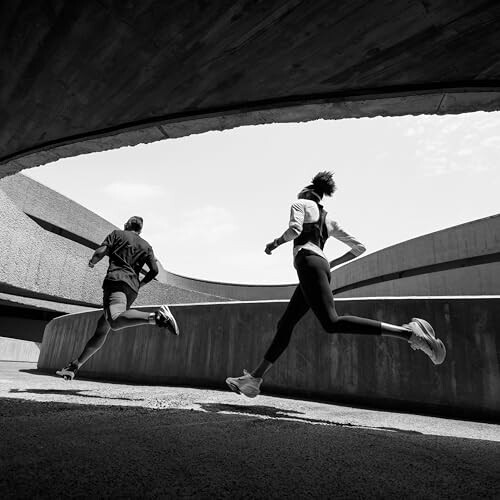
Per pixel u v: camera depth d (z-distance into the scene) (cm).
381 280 1970
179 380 446
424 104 212
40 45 230
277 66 207
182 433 148
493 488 96
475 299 294
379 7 157
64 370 314
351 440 152
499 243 1416
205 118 269
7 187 1332
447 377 286
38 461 99
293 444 139
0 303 1252
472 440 170
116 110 282
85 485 84
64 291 1241
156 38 205
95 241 1748
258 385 250
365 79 203
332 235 252
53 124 315
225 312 439
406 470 111
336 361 342
